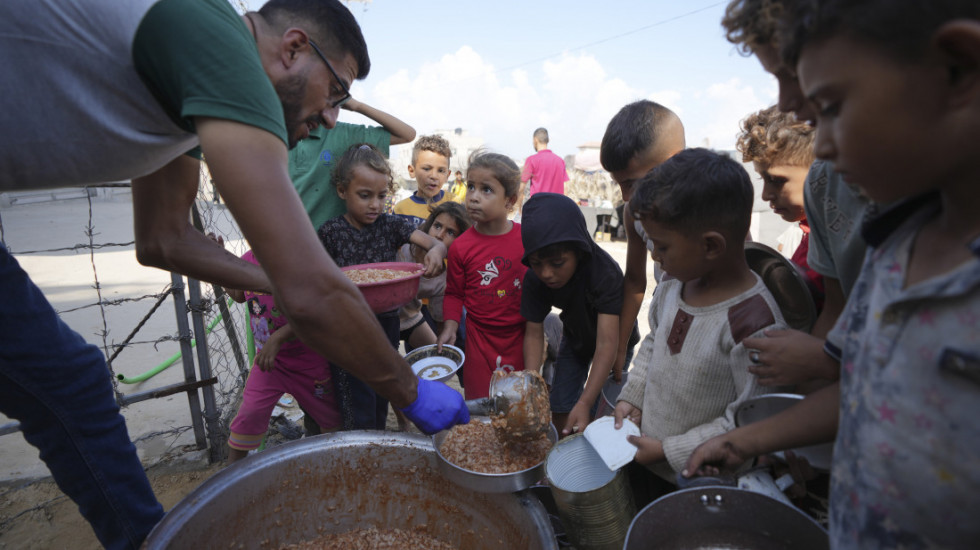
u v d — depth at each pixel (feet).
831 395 3.46
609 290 7.09
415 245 10.79
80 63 3.84
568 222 6.67
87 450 5.40
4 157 4.04
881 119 2.01
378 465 6.18
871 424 2.39
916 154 2.04
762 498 3.67
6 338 4.81
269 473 5.74
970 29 1.72
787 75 2.79
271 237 3.69
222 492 5.34
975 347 2.00
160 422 11.28
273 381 8.46
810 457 4.21
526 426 5.26
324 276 3.84
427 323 11.74
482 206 8.69
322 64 4.81
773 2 2.35
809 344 4.03
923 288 2.16
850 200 4.16
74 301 20.65
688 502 3.85
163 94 4.03
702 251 4.60
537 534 4.78
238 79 3.67
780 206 5.54
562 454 4.91
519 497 5.22
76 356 5.25
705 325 4.93
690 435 4.49
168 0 3.74
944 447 2.12
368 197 9.02
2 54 3.72
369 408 8.73
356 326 4.08
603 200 46.16
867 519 2.42
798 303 5.05
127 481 5.70
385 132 11.68
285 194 3.77
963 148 1.96
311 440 6.05
